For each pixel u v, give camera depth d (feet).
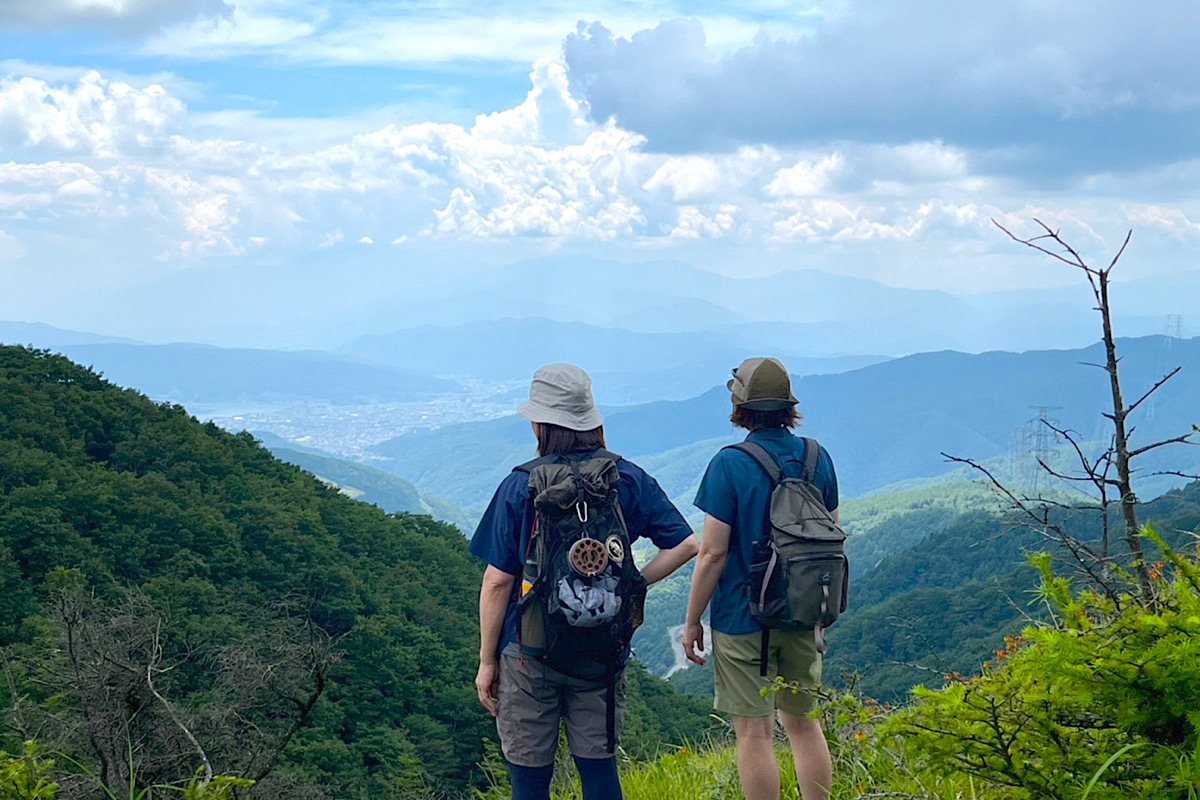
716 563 10.57
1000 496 8.21
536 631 9.23
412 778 68.64
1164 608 6.34
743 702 10.59
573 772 12.10
